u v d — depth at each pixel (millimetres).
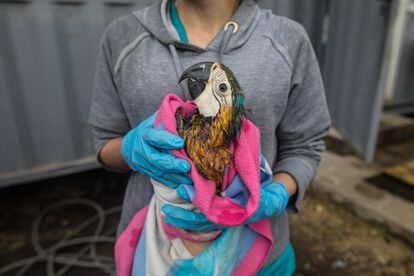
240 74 758
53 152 2514
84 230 2354
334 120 3500
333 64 3412
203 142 600
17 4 2104
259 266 751
